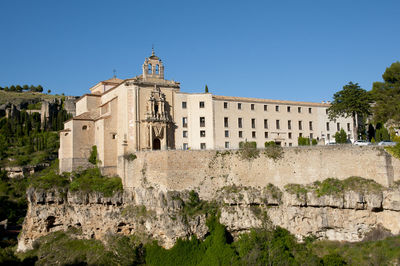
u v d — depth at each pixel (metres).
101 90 103.75
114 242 75.81
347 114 94.19
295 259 65.12
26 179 128.25
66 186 85.44
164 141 87.44
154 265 69.94
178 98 91.38
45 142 165.75
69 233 82.75
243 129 94.75
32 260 76.50
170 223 70.62
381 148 67.88
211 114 91.25
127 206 79.94
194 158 76.50
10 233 103.75
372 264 57.94
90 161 93.62
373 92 113.31
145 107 87.56
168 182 74.31
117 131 89.94
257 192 74.06
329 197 68.50
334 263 60.03
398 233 63.09
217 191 76.06
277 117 99.94
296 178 73.50
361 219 66.81
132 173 81.06
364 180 68.06
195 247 70.00
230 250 68.62
